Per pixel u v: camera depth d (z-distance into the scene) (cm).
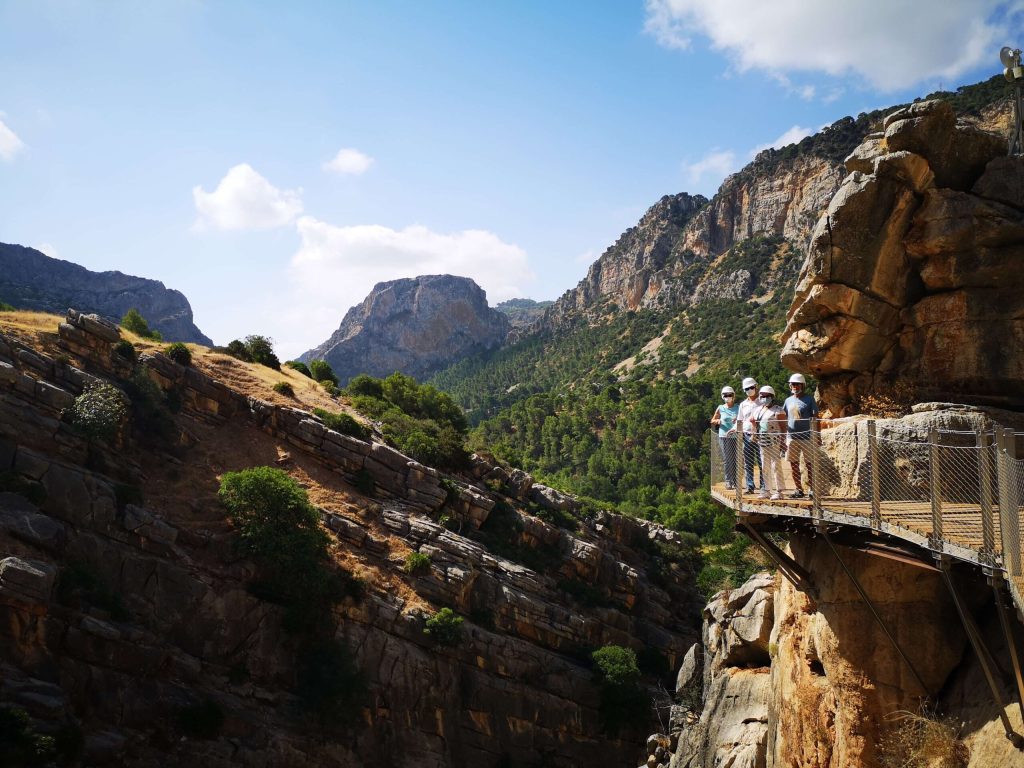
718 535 8675
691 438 14000
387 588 5134
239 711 4147
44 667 3553
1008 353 1528
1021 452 1390
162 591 4322
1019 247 1531
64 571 3888
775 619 2097
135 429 5238
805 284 1755
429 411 8938
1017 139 1664
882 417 1566
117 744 3553
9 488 4122
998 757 1055
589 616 6241
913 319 1642
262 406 6016
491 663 5206
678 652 6500
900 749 1251
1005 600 1131
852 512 1213
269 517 4788
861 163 1725
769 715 1991
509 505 6869
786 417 1584
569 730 5300
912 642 1307
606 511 7769
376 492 5947
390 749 4609
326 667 4522
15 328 5228
